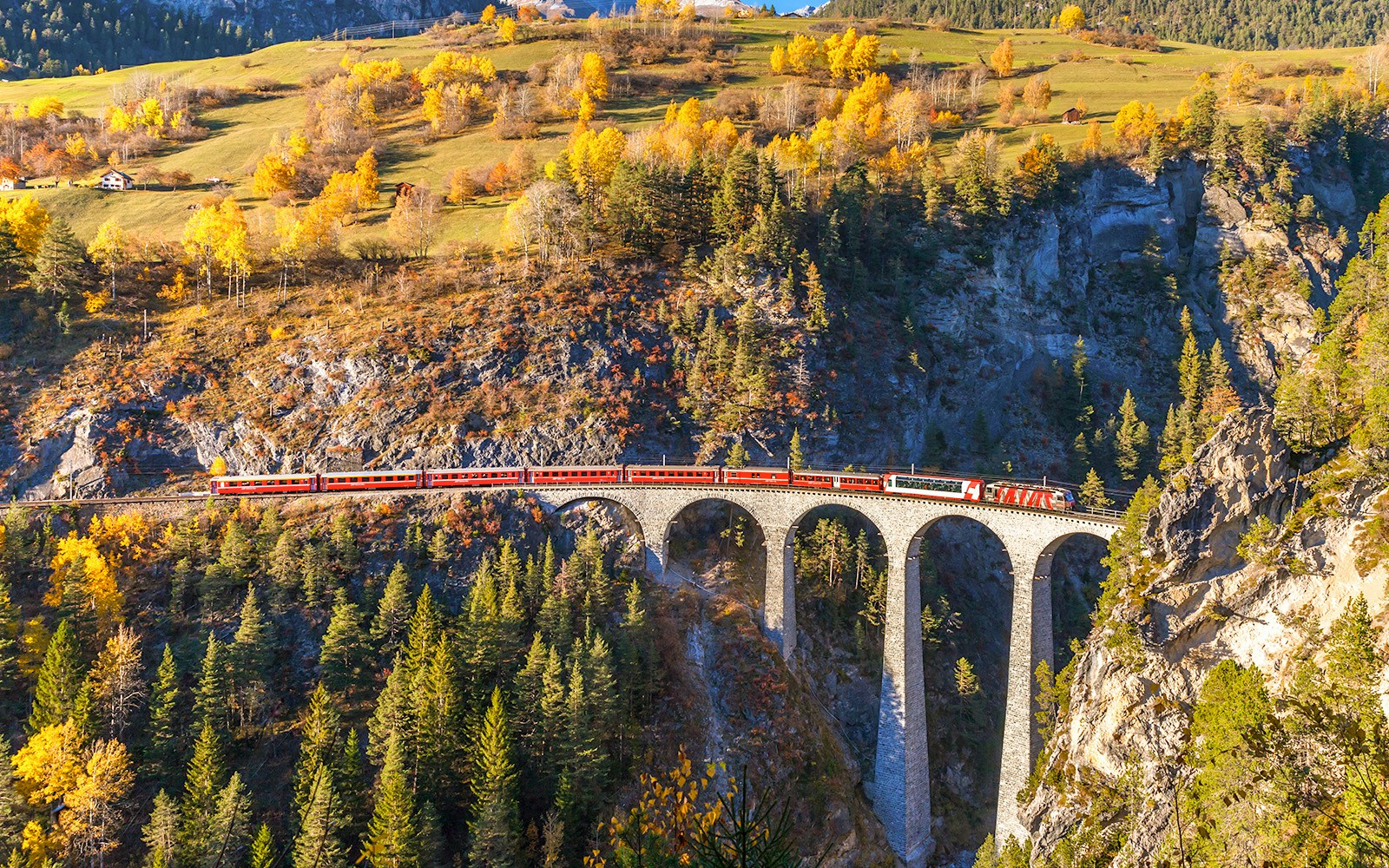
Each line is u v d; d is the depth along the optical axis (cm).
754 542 13262
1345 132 19912
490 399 13938
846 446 14325
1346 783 5272
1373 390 7169
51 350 14575
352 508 12288
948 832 11269
